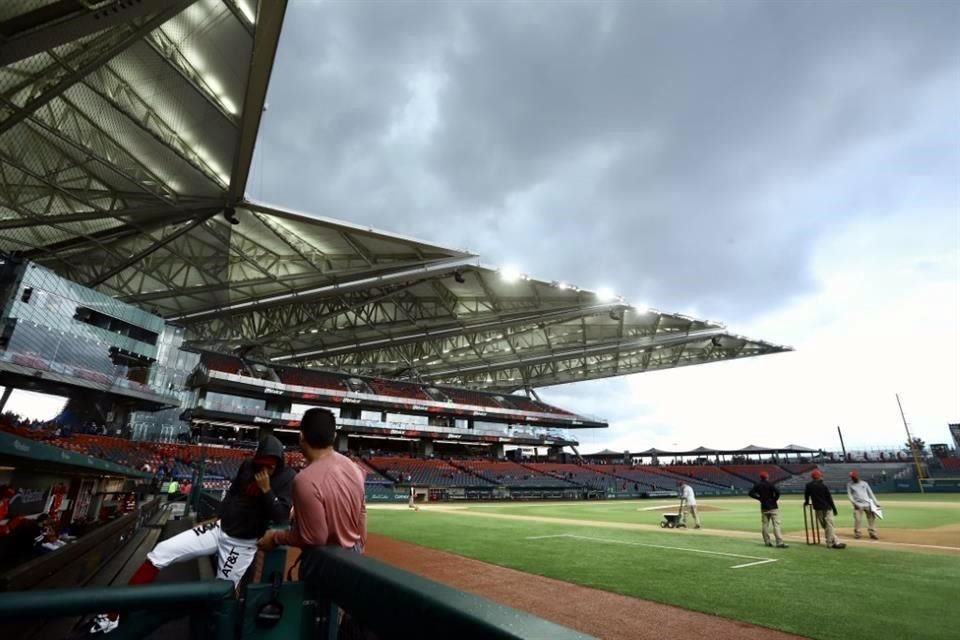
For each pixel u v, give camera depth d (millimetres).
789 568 8930
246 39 16766
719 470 69312
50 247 30953
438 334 53031
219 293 38875
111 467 7734
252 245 32906
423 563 9867
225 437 56344
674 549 11562
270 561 1673
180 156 22719
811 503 12039
